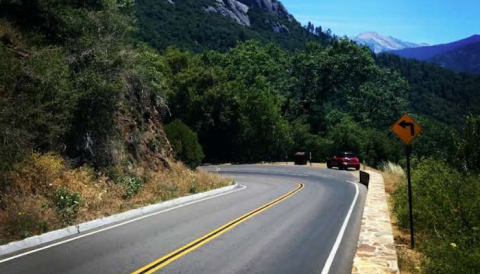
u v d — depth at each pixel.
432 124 74.50
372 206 14.43
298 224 12.68
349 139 54.38
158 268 7.84
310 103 72.81
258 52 70.62
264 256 8.88
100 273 7.46
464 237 8.41
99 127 17.19
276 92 67.56
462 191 11.77
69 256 8.63
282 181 28.84
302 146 56.94
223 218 13.42
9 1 16.97
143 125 22.78
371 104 73.19
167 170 22.55
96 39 18.58
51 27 18.16
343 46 70.31
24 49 15.94
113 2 20.78
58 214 11.78
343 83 71.81
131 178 17.42
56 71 14.85
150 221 12.81
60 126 15.47
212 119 51.75
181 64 59.53
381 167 42.88
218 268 7.93
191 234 10.91
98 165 16.86
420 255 9.57
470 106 192.25
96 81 16.42
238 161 54.38
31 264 8.01
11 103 13.53
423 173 13.68
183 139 28.20
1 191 11.62
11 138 12.87
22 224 10.31
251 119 53.38
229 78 66.25
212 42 190.75
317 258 8.84
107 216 12.88
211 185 22.81
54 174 13.93
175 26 188.50
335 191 22.48
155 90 26.28
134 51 20.81
